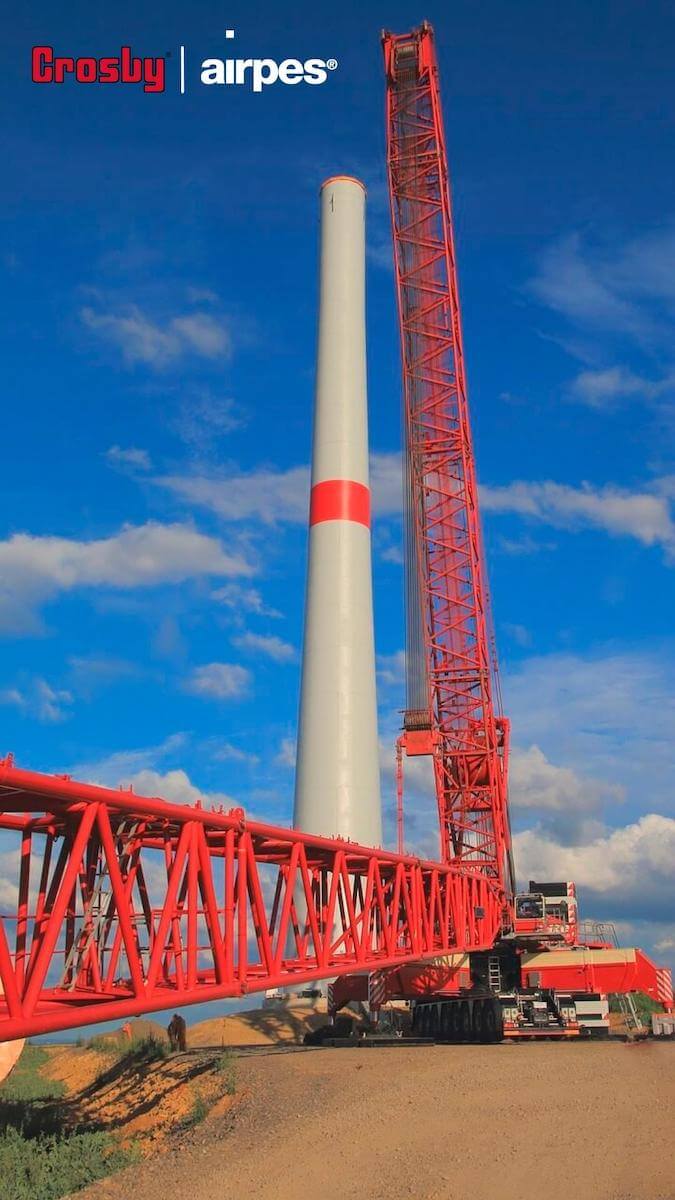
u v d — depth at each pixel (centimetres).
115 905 1917
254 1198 1955
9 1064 2684
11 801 1864
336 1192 1948
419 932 3459
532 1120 2400
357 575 5747
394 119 6381
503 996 4388
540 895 5253
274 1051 4009
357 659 5609
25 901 1945
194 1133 2675
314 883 3083
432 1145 2238
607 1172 1936
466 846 5569
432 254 6250
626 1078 2897
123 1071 3700
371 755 5525
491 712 5706
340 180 6506
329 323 6219
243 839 2319
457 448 6047
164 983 2277
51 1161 2392
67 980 2075
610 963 4769
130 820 2150
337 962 2853
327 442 5972
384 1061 3462
